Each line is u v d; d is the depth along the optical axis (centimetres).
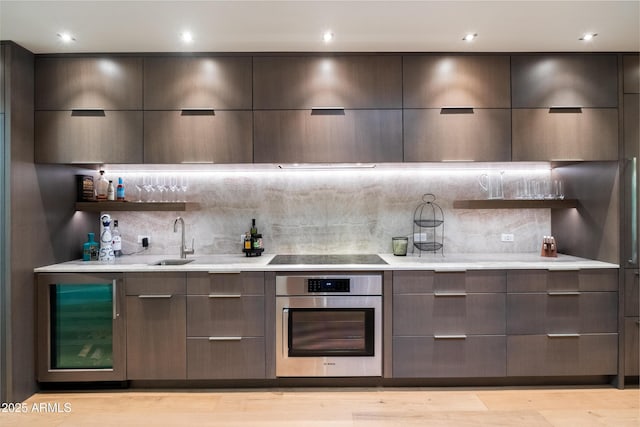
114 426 227
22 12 220
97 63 275
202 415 238
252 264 273
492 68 280
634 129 277
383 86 279
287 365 267
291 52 279
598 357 268
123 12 223
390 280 266
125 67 276
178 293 266
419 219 335
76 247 309
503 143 279
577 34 254
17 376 251
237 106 278
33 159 268
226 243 333
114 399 259
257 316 267
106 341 268
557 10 225
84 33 247
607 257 277
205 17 230
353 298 267
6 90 250
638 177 270
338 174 335
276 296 267
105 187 321
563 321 268
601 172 282
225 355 266
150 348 265
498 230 337
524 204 301
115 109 275
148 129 276
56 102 273
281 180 335
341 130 279
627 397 259
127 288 266
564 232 321
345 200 335
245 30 247
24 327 256
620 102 278
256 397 260
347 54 280
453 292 266
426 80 280
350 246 335
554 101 279
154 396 263
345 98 279
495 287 267
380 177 336
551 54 280
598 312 269
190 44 266
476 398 257
